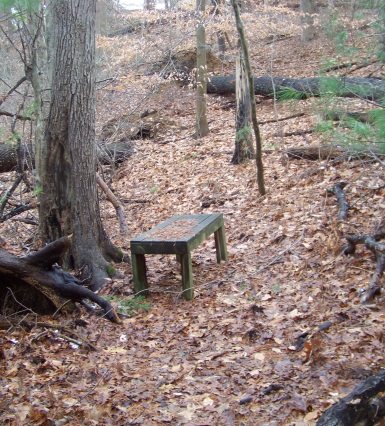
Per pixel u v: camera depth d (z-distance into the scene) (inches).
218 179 369.7
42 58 338.6
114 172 421.7
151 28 593.9
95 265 243.8
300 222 268.5
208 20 469.1
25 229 345.4
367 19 228.1
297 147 354.9
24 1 261.0
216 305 203.0
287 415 129.0
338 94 206.8
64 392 149.1
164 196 372.8
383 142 191.5
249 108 378.0
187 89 607.2
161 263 258.4
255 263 240.5
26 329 190.4
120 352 172.7
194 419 132.1
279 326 177.8
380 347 155.6
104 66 514.3
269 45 735.1
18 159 318.0
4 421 135.3
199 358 163.9
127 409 138.9
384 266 199.5
